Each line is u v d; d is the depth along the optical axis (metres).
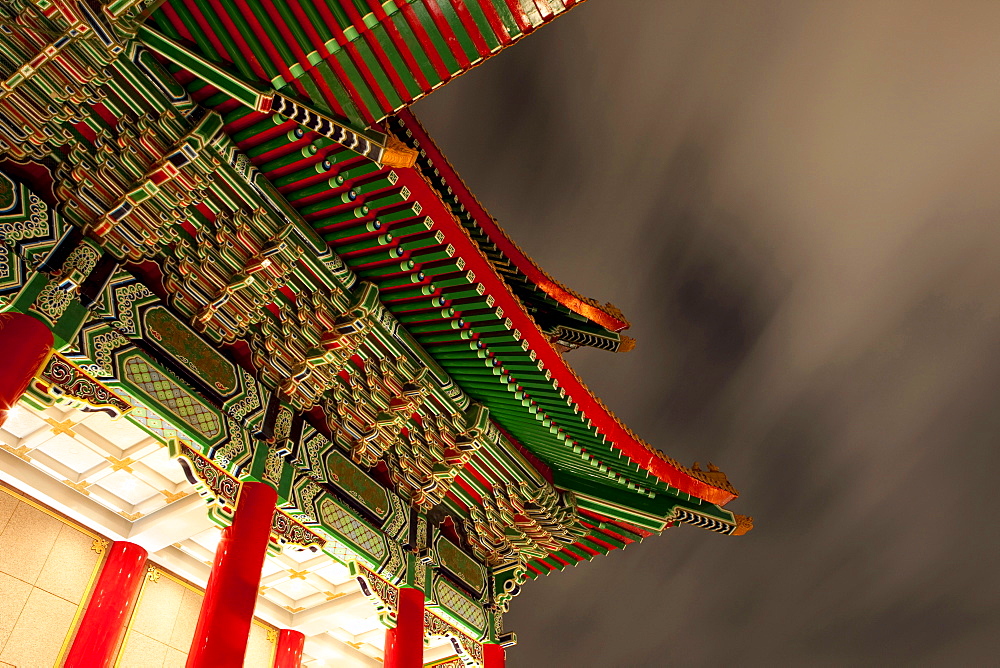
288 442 10.35
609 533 16.66
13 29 8.00
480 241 14.92
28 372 7.41
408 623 11.86
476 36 7.58
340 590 14.41
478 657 13.84
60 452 11.12
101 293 8.66
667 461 14.07
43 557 10.91
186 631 12.74
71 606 11.00
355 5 7.55
